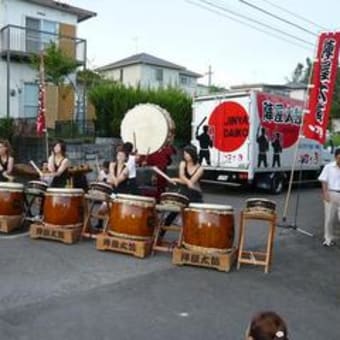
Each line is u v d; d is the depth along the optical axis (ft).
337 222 37.22
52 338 15.19
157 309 17.89
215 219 22.84
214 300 19.08
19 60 70.03
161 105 62.08
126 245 24.57
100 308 17.75
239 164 49.93
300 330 16.65
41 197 28.81
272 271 23.36
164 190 34.68
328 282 22.17
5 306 17.60
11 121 56.18
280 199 50.24
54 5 72.59
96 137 60.08
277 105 52.39
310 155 59.21
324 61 32.55
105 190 26.78
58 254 24.50
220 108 51.01
